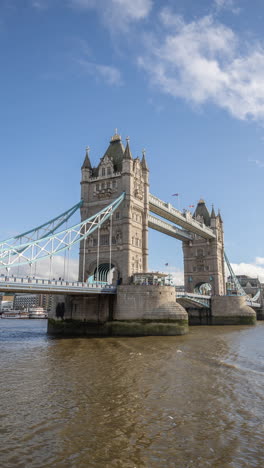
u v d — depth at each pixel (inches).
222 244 4692.4
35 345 1790.1
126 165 2758.4
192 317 3750.0
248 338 2151.8
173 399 832.3
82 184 2938.0
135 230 2760.8
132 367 1188.5
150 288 2300.7
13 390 909.8
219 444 596.7
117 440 609.9
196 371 1126.4
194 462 536.7
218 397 847.7
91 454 559.8
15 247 1969.7
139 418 710.5
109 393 880.9
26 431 645.3
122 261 2596.0
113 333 2285.9
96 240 2783.0
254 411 751.7
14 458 544.1
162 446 588.4
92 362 1282.0
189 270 4510.3
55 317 2593.5
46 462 533.3
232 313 3644.2
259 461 540.7
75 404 796.6
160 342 1871.3
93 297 2450.8
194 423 685.3
